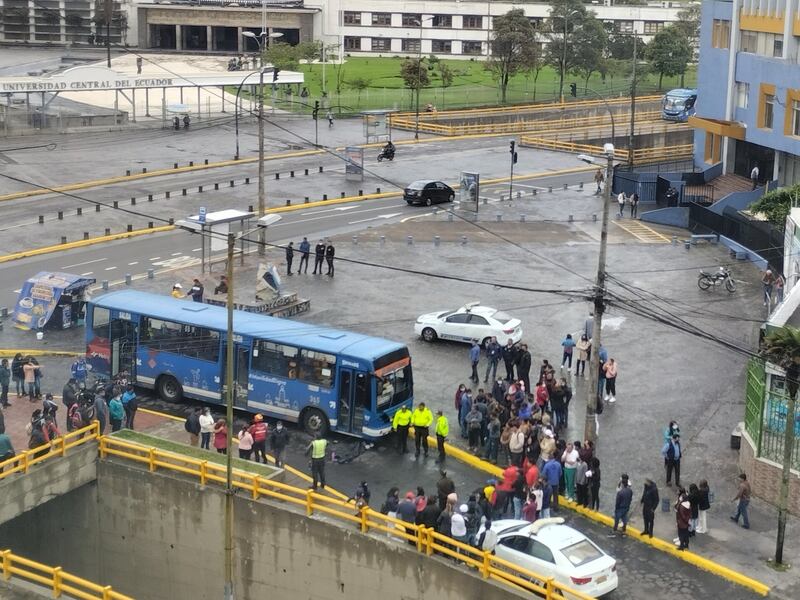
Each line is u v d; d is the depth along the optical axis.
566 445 33.47
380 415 36.03
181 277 54.44
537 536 27.48
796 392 28.77
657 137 109.94
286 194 75.44
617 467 34.97
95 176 79.25
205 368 38.75
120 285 52.88
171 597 33.41
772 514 32.06
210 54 160.38
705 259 61.09
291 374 37.16
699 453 36.00
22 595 26.66
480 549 28.27
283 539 30.88
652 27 169.00
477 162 91.25
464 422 36.62
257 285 48.22
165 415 38.28
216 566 32.44
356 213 70.75
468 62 163.25
